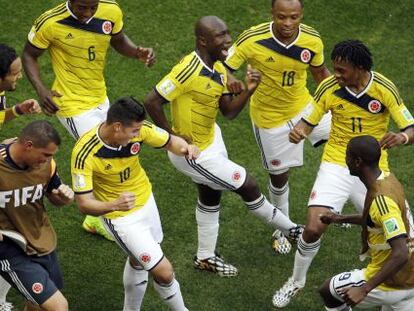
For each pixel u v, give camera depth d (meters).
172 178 31.53
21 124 33.50
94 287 27.09
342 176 26.30
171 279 24.48
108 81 35.53
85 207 23.06
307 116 26.53
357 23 39.06
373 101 25.61
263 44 27.31
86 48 28.05
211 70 25.72
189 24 38.19
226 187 26.84
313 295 27.16
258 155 32.91
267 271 28.05
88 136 23.42
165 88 25.58
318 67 28.16
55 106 27.81
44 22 27.66
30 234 23.14
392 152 33.25
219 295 27.00
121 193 24.27
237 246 29.06
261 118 28.41
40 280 22.97
